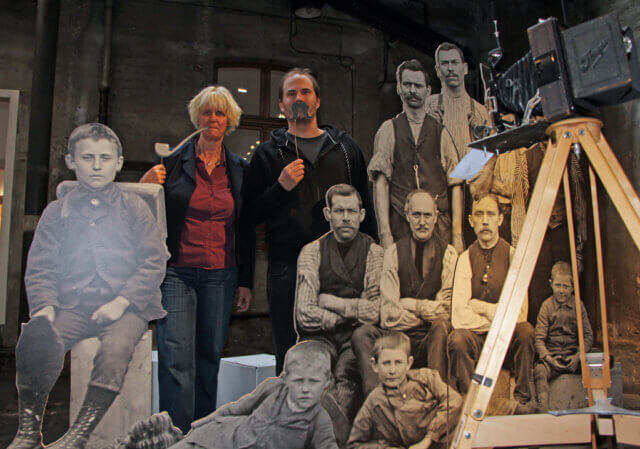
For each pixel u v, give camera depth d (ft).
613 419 4.62
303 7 16.46
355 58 18.25
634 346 11.78
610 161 3.54
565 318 5.98
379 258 5.47
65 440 4.51
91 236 4.74
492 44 15.96
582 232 6.18
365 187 5.68
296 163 5.21
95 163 4.77
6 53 15.56
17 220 15.17
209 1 17.06
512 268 3.75
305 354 5.16
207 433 4.88
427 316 5.52
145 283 4.89
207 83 16.94
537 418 5.04
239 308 5.92
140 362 4.81
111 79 15.92
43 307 4.55
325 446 5.09
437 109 5.76
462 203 5.74
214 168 5.57
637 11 12.05
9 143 15.33
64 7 15.62
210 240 5.31
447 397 5.48
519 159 5.87
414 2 18.17
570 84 3.48
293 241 5.40
